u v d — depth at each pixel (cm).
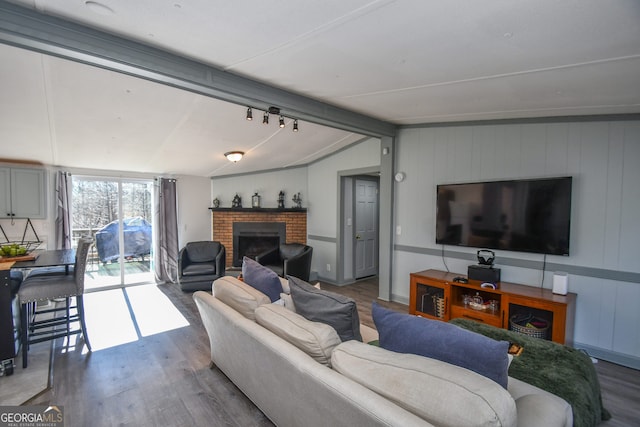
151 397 235
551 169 324
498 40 176
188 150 453
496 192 350
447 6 148
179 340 334
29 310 331
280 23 174
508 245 343
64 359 293
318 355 158
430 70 226
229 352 233
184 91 281
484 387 103
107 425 205
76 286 303
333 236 570
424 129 422
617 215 289
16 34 171
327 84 270
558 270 321
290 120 381
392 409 110
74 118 315
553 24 155
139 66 208
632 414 216
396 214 458
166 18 174
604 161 295
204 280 511
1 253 324
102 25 185
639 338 280
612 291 293
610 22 149
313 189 611
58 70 234
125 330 360
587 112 294
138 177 554
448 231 392
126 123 339
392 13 157
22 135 347
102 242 529
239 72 251
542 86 238
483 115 346
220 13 166
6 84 244
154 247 570
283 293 245
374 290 532
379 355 133
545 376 180
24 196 445
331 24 173
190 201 616
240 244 636
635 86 222
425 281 374
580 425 149
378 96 299
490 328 243
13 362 275
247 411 218
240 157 485
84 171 501
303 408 158
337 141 503
